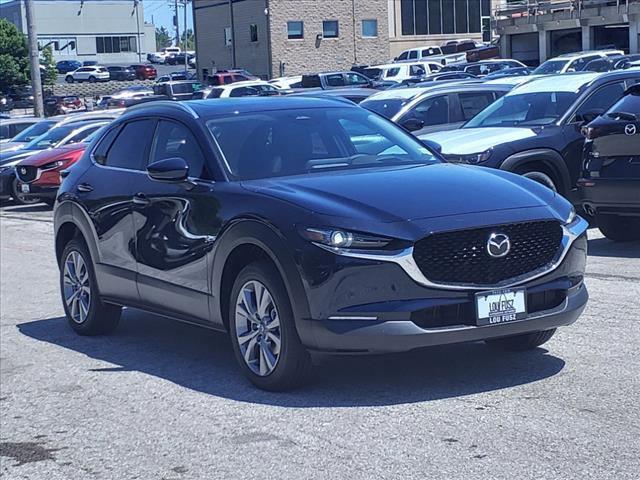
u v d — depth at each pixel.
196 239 7.00
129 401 6.80
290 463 5.39
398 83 33.75
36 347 8.62
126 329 9.05
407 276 5.91
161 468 5.53
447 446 5.44
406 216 6.04
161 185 7.52
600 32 50.88
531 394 6.24
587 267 10.14
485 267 6.07
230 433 5.96
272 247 6.23
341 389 6.60
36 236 16.84
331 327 5.98
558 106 12.68
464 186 6.54
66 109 56.03
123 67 93.44
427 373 6.85
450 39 66.31
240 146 7.28
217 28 66.81
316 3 62.31
